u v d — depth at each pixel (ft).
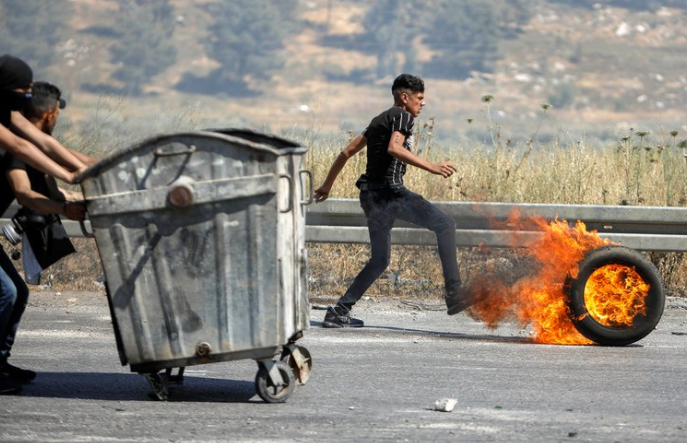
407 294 103.81
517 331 87.86
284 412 58.95
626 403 61.77
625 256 80.12
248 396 63.10
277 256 59.26
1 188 61.57
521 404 61.31
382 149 88.02
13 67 60.75
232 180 58.59
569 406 60.95
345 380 67.67
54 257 63.16
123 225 59.26
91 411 59.00
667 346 80.84
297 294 63.21
